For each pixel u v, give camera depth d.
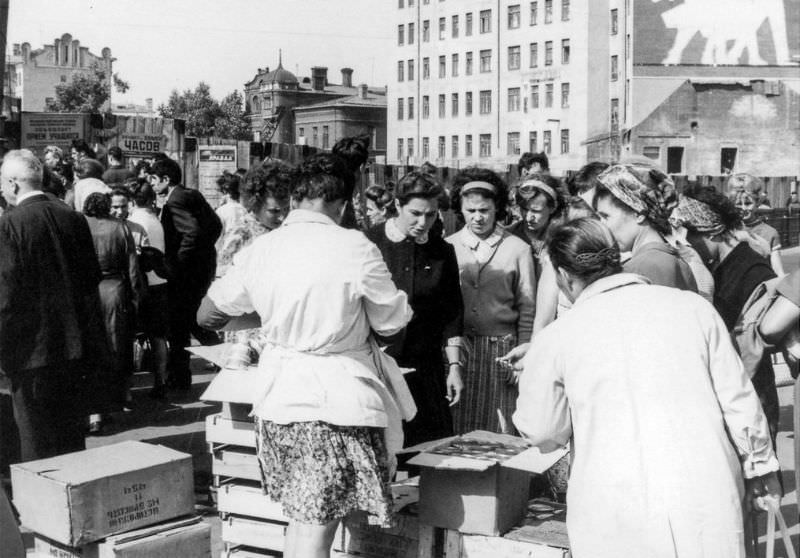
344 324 3.80
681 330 3.17
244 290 3.99
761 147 68.69
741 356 4.31
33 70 121.12
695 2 68.31
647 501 3.01
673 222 5.01
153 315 8.87
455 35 91.31
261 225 6.19
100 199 7.88
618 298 3.27
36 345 5.40
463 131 90.69
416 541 4.12
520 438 4.47
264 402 3.83
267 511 4.46
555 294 5.04
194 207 9.07
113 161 11.84
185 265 9.02
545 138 82.50
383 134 112.19
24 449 5.52
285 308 3.79
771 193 44.06
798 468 3.98
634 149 68.19
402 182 4.96
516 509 4.14
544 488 4.82
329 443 3.73
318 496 3.71
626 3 72.19
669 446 3.04
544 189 5.66
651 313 3.21
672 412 3.07
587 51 77.19
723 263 4.84
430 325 5.02
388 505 3.83
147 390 9.45
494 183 5.51
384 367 4.04
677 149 68.69
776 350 4.31
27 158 5.55
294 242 3.88
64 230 5.57
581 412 3.18
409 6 96.25
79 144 11.74
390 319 3.93
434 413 5.02
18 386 5.47
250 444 4.49
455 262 5.14
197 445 7.35
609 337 3.19
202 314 4.12
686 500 2.98
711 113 68.56
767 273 4.72
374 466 3.81
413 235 4.96
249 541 4.52
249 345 4.71
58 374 5.51
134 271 8.01
